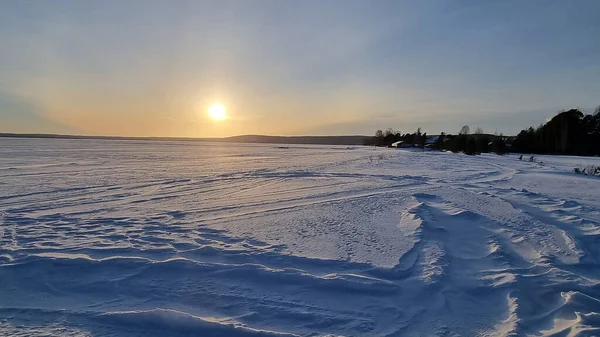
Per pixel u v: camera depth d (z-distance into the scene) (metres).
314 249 5.42
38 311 3.72
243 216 7.96
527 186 13.00
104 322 3.49
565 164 26.69
